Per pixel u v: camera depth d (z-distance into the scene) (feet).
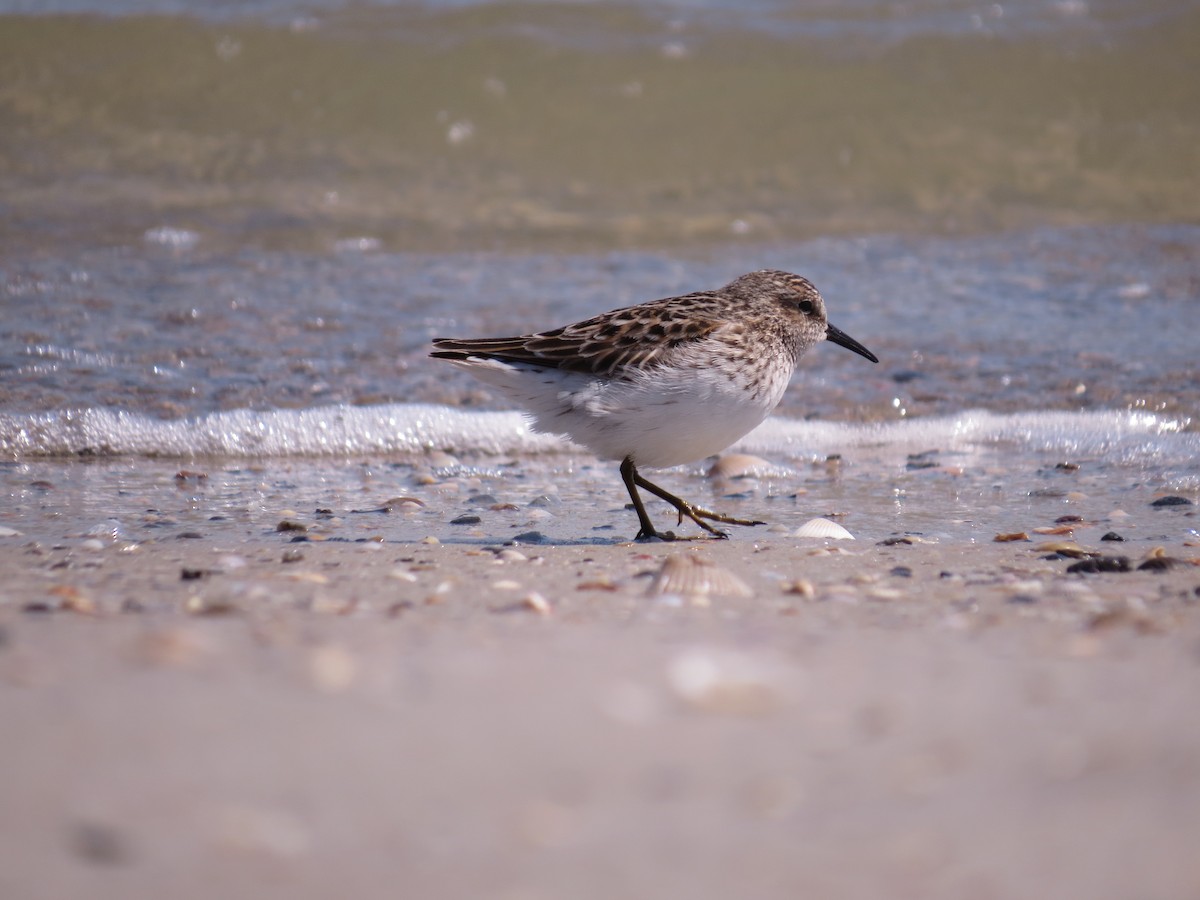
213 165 75.10
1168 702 16.37
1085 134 79.66
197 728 15.21
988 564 29.35
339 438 45.47
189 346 52.80
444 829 13.24
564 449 46.06
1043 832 13.10
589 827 13.35
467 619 21.88
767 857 12.78
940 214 72.69
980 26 89.86
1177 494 38.88
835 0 94.22
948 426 46.91
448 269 63.93
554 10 89.35
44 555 29.63
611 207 73.82
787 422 47.50
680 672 17.65
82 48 82.69
